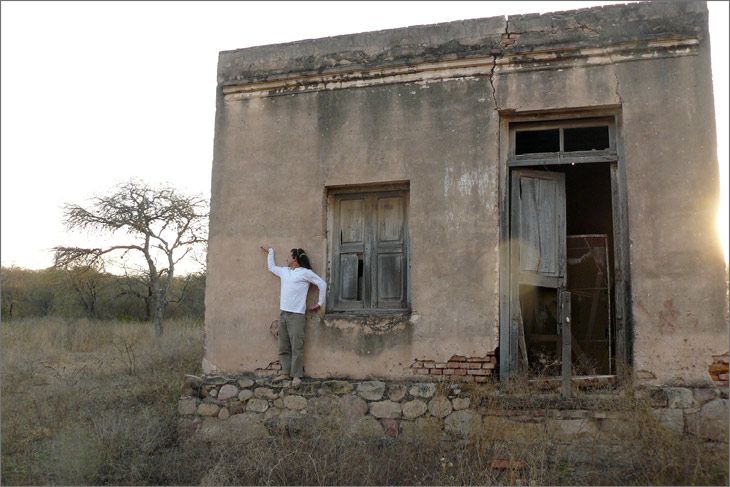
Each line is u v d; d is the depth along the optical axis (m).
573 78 6.61
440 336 6.68
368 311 7.19
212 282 7.52
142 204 17.30
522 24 6.77
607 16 6.55
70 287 21.88
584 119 6.78
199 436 7.19
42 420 8.02
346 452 6.15
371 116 7.21
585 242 7.45
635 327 6.18
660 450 5.57
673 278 6.14
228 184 7.64
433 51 7.01
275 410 7.02
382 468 5.97
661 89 6.38
